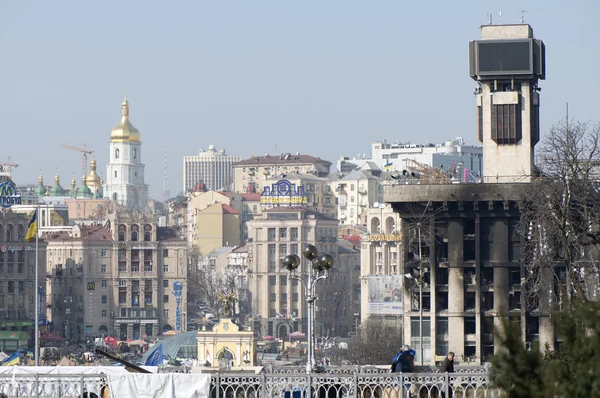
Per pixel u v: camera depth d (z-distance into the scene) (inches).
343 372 7283.5
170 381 6510.8
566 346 4431.6
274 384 6530.5
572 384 4333.2
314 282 7327.8
